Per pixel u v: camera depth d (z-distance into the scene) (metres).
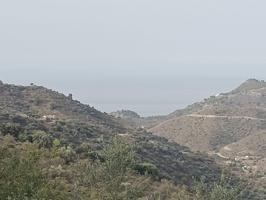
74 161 59.69
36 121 91.31
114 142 48.47
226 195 46.09
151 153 94.94
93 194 40.88
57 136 82.75
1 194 26.31
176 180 76.81
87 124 108.38
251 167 145.88
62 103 129.12
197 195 48.72
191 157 110.25
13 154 28.42
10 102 117.69
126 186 46.56
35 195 26.92
